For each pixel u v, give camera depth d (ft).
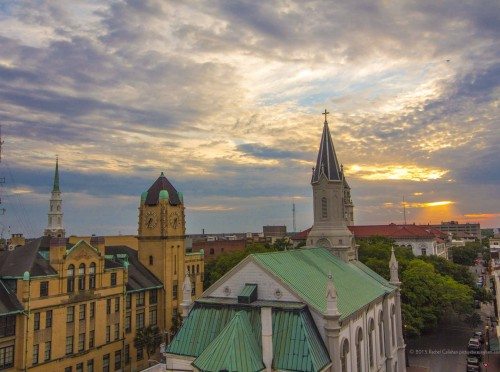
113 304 247.91
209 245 572.92
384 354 200.85
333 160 243.40
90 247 233.35
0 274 206.69
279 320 138.51
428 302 291.58
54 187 458.91
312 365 125.59
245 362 123.95
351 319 158.81
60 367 212.02
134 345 262.26
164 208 294.87
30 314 198.39
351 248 240.73
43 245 234.58
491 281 441.27
